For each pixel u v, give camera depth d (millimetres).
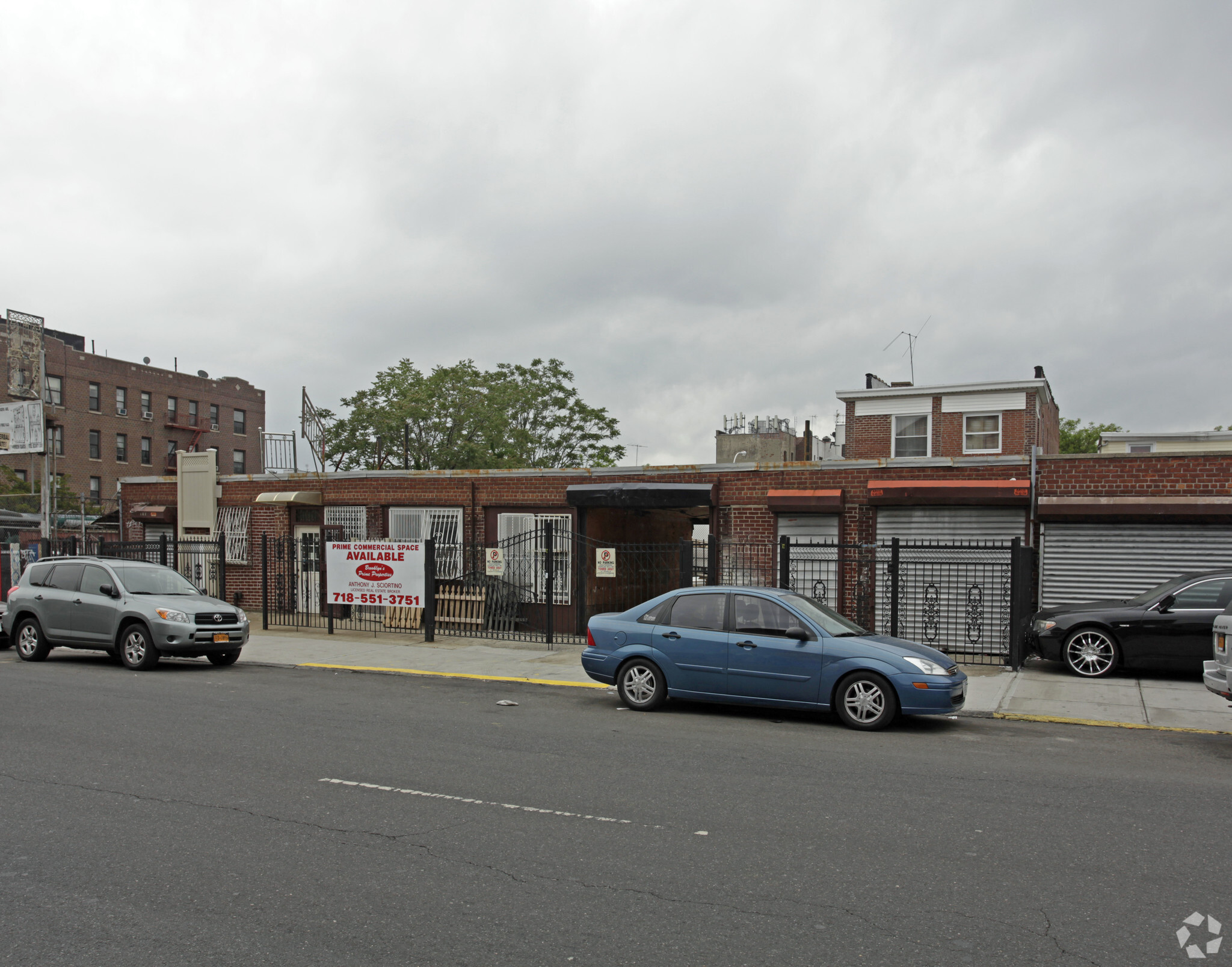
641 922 4512
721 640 10484
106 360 55656
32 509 32375
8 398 45844
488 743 8820
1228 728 10047
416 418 37188
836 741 9133
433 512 20625
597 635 11234
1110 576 15164
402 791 6953
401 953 4156
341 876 5148
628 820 6242
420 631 19125
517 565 19453
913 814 6461
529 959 4090
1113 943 4293
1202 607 12641
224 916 4574
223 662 15227
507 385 38875
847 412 30125
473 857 5457
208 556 23234
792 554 17250
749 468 17734
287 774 7480
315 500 21844
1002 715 10688
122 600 14609
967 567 15898
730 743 8992
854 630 10609
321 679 13594
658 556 22078
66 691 11914
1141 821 6316
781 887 4996
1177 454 14820
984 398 28422
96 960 4078
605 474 19016
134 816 6293
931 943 4285
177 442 60250
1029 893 4926
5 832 5941
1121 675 13414
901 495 16141
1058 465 15516
